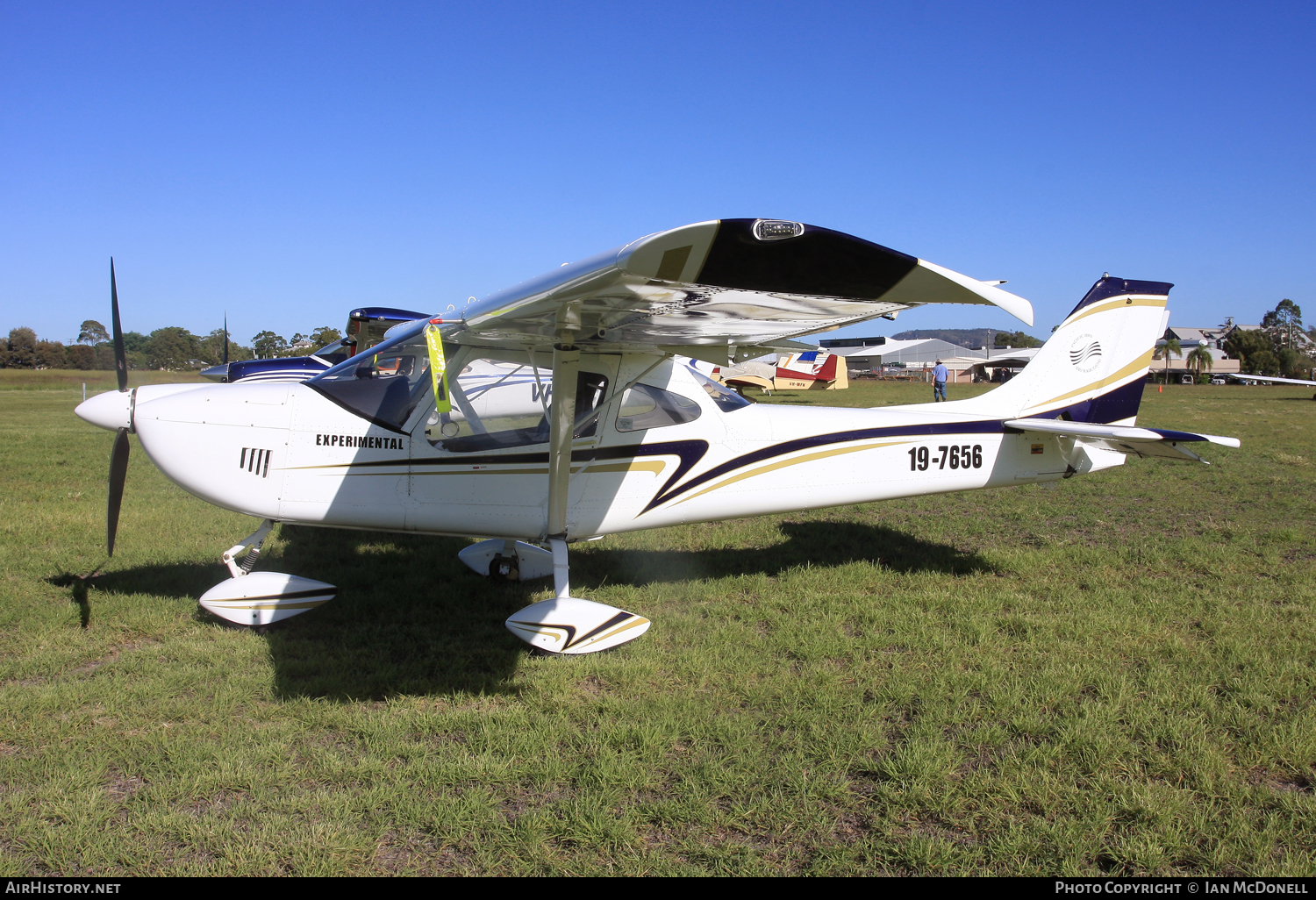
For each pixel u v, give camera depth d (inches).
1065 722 119.8
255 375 367.6
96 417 179.0
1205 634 160.2
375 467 166.2
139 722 120.9
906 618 169.6
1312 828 95.0
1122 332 214.4
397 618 171.0
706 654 149.7
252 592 163.3
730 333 141.9
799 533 258.7
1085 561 219.1
